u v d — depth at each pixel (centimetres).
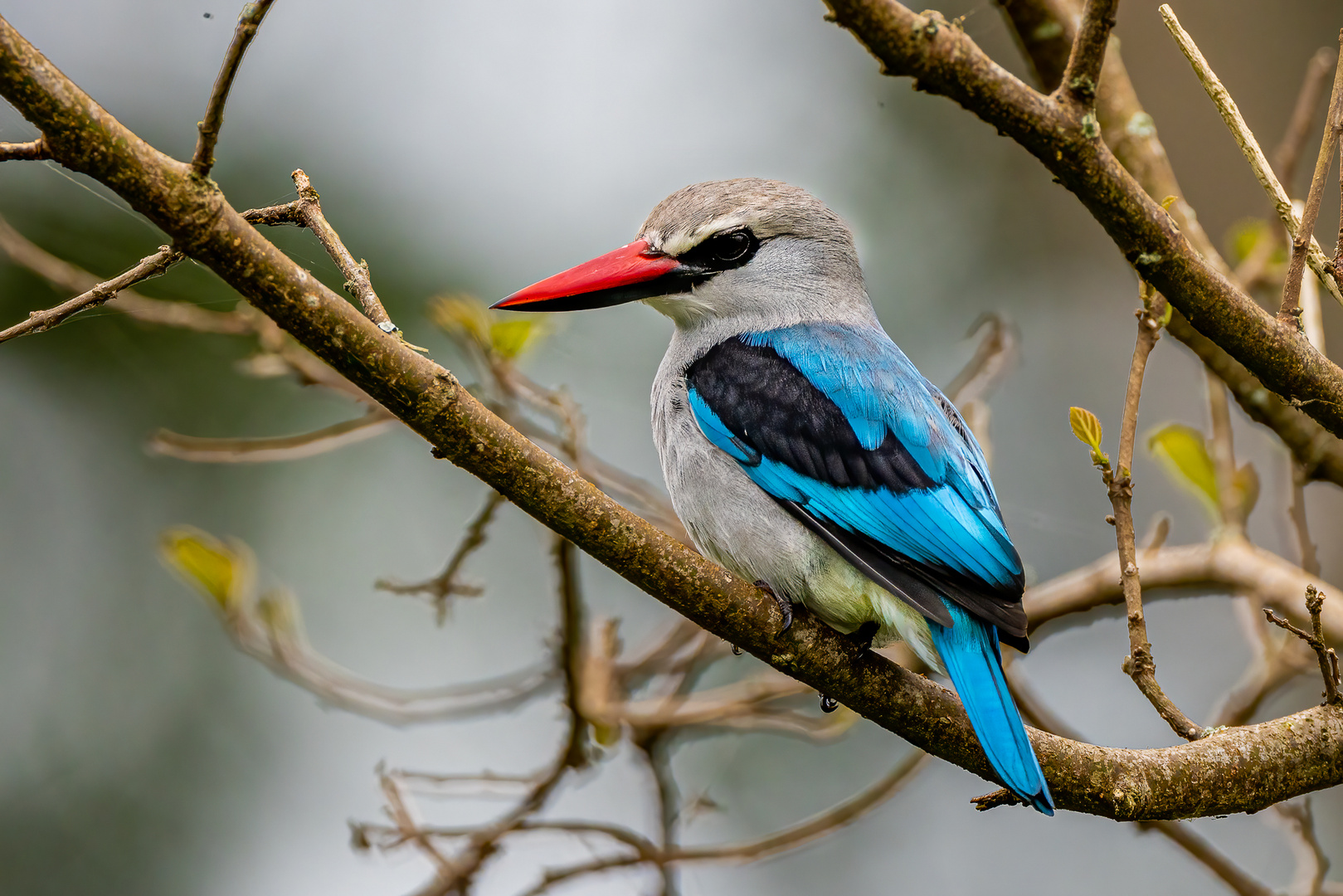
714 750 1173
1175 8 1366
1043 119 492
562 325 1175
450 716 860
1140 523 1300
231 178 1208
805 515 664
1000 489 1314
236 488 1223
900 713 568
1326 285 539
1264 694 820
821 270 770
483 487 1257
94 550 1182
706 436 699
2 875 1080
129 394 1197
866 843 1153
